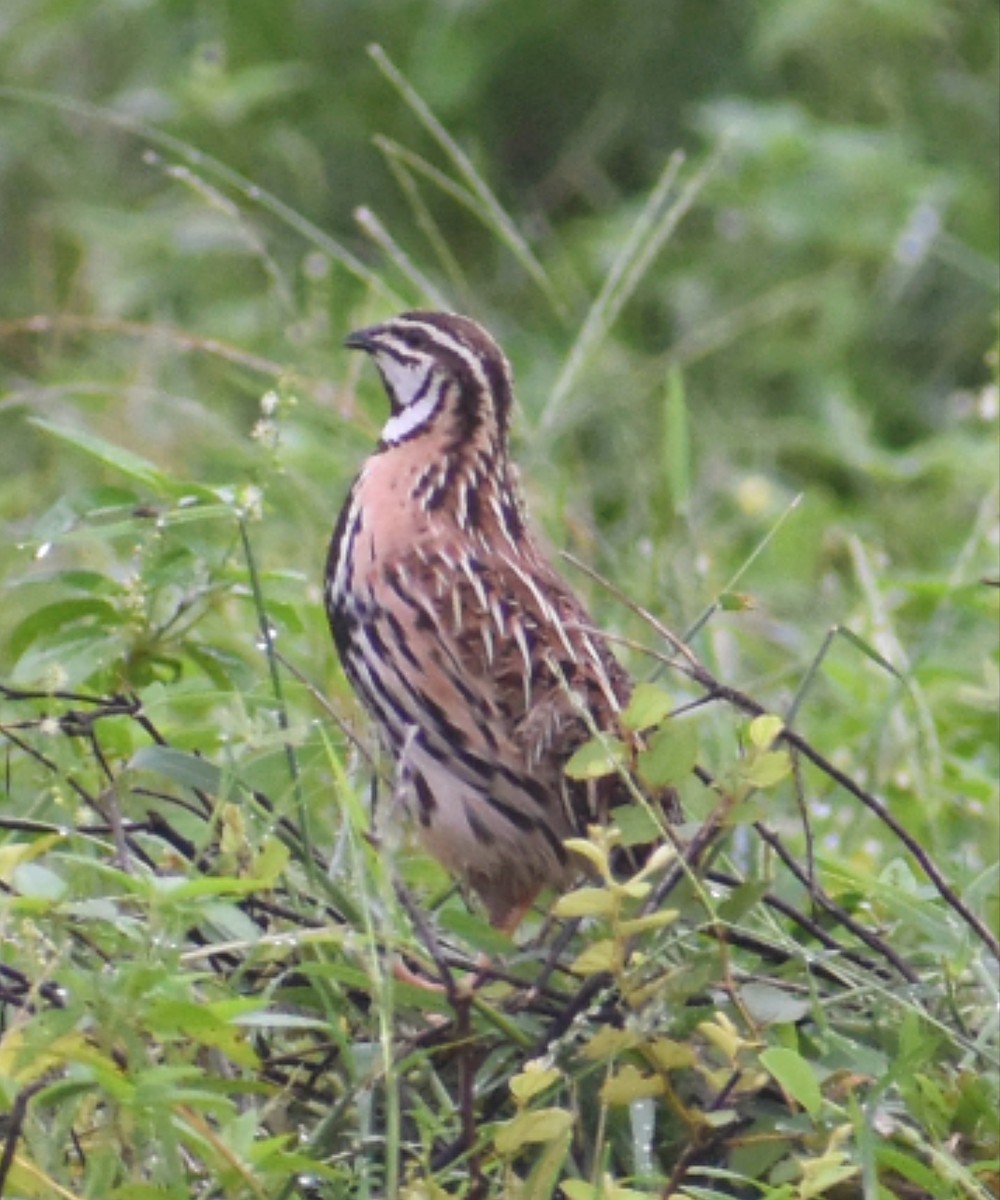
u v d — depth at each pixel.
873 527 15.28
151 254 16.75
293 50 18.45
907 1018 8.50
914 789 11.09
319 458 13.84
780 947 8.88
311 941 8.16
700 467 15.62
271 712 10.22
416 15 18.42
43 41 18.14
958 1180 8.14
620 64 18.34
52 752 9.62
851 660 13.11
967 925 9.20
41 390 13.18
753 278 17.20
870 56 18.23
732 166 17.55
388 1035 7.94
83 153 17.75
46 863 9.45
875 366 17.16
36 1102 7.67
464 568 10.02
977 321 17.17
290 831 9.12
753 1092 8.39
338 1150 8.48
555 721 9.78
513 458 12.66
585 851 8.10
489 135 18.28
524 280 17.25
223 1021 7.58
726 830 8.60
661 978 8.27
